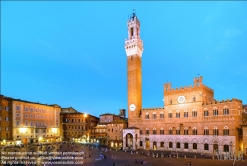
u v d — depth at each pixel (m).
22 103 146.00
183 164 74.38
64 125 182.12
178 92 118.00
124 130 130.50
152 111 127.31
